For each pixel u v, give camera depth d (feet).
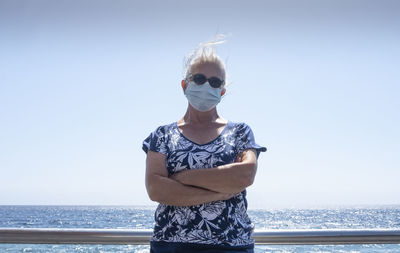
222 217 7.06
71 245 8.80
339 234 8.56
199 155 7.43
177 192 6.99
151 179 7.25
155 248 7.23
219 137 7.66
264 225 350.64
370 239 8.54
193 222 7.01
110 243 8.73
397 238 8.54
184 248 6.93
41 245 8.82
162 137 7.74
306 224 354.74
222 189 7.00
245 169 7.13
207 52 7.81
